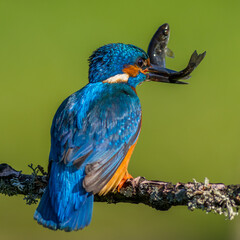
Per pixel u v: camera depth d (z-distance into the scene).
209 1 20.86
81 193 9.35
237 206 9.03
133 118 10.66
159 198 9.59
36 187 10.23
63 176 9.44
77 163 9.46
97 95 10.71
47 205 9.34
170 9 20.70
